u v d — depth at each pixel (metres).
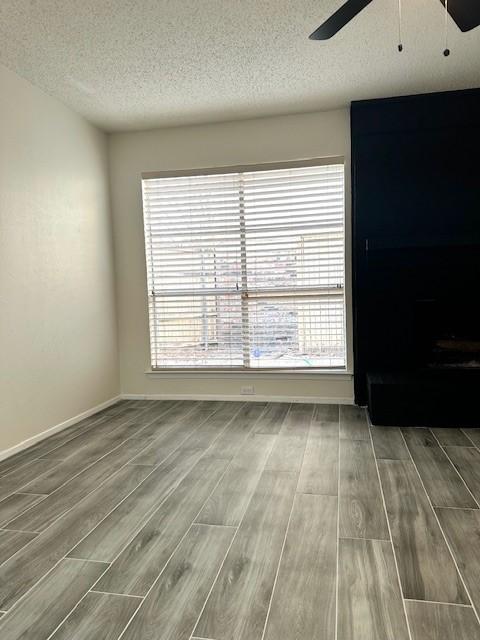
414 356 3.81
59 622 1.46
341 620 1.43
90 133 4.08
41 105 3.40
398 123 3.72
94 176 4.13
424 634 1.36
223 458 2.85
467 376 3.55
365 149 3.79
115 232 4.43
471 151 3.65
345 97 3.69
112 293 4.41
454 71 3.27
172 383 4.44
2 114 3.01
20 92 3.18
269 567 1.72
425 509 2.13
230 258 4.27
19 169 3.16
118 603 1.54
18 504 2.30
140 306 4.45
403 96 3.70
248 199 4.18
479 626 1.39
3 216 3.01
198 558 1.79
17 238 3.14
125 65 3.05
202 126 4.18
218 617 1.46
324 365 4.13
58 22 2.53
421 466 2.63
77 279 3.84
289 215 4.11
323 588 1.59
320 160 3.97
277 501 2.25
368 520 2.04
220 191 4.24
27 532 2.03
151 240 4.42
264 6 2.44
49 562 1.79
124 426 3.61
